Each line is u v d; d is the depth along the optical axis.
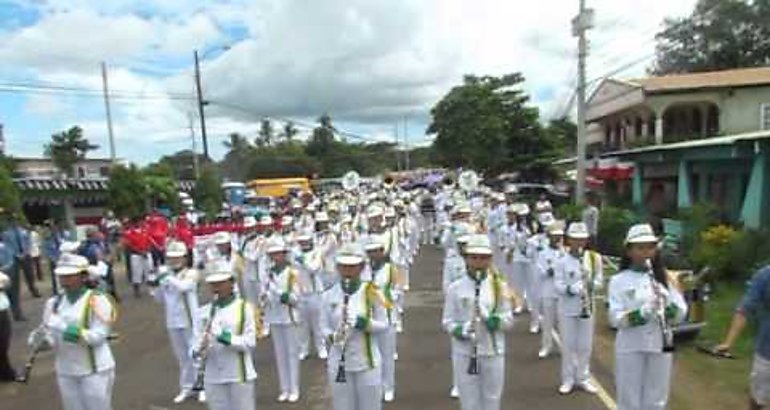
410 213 26.20
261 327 10.78
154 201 34.78
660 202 25.80
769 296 6.62
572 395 9.87
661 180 26.31
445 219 24.56
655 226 21.94
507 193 30.41
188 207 33.09
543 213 14.52
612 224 22.03
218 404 7.57
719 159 21.19
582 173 28.17
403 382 10.66
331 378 7.66
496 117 45.56
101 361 7.78
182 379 10.42
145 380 11.48
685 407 9.21
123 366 12.42
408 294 18.31
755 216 18.11
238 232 21.11
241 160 87.69
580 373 10.05
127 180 32.91
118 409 10.04
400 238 17.12
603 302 15.17
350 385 7.62
